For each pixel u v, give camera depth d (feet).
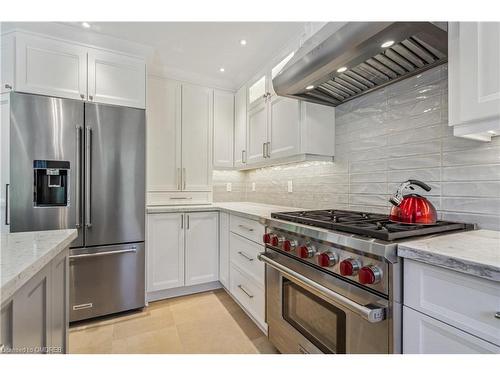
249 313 6.45
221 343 5.66
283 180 8.39
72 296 6.39
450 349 2.45
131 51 7.17
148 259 7.62
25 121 5.98
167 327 6.35
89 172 6.54
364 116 5.63
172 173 8.80
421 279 2.69
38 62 6.17
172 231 7.95
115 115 6.89
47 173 6.15
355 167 5.83
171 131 8.79
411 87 4.73
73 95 6.49
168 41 6.95
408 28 3.30
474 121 3.07
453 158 4.11
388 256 2.88
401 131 4.89
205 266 8.41
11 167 5.87
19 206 5.92
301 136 6.10
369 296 3.18
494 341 2.16
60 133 6.26
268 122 7.37
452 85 3.27
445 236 3.31
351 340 3.45
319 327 4.03
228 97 9.74
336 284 3.67
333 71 4.39
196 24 6.22
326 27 4.35
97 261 6.68
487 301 2.20
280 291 4.95
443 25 3.33
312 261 4.15
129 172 7.07
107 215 6.78
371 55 3.88
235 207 8.13
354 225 3.69
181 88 8.95
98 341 5.75
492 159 3.67
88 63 6.68
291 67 4.75
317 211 5.80
